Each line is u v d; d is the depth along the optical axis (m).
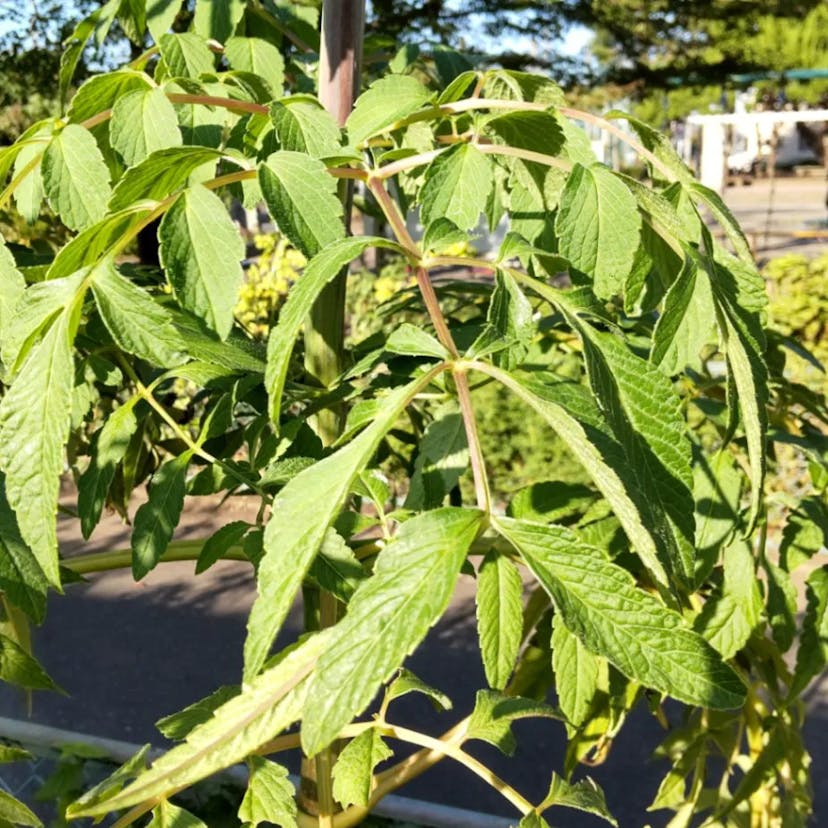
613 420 0.72
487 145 0.91
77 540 5.48
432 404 1.73
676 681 0.57
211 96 1.01
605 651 0.56
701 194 0.95
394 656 0.54
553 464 5.43
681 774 1.53
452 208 0.89
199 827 0.84
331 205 0.80
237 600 5.04
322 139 0.90
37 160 0.92
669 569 0.71
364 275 7.64
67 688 4.20
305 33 1.60
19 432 0.73
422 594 0.56
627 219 0.83
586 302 0.77
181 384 1.89
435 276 9.71
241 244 0.77
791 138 31.47
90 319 1.17
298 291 0.72
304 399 1.13
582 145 0.95
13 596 0.87
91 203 0.90
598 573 0.59
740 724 1.52
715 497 1.19
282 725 0.67
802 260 7.66
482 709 0.98
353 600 0.56
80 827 1.73
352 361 1.25
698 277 0.85
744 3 10.51
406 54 1.52
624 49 10.58
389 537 0.97
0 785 1.84
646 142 1.00
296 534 0.58
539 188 1.07
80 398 1.18
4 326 0.86
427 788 3.53
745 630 1.19
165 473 1.04
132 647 4.54
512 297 0.78
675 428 0.74
